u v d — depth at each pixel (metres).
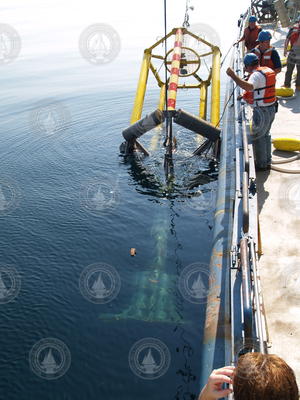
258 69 7.38
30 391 5.23
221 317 5.05
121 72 25.78
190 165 11.52
